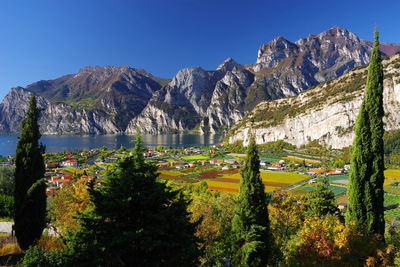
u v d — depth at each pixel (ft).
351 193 55.31
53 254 42.34
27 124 55.01
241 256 56.54
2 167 124.88
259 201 56.85
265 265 56.03
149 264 30.55
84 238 31.01
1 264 45.39
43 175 56.65
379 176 53.78
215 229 85.87
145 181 34.63
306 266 48.06
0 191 118.52
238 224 57.67
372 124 54.39
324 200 113.19
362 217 53.36
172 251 32.60
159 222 32.83
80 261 30.27
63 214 76.64
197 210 97.09
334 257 46.55
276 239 75.20
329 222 63.31
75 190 78.84
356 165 54.90
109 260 29.73
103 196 32.65
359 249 47.09
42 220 55.26
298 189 305.12
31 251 43.29
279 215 84.64
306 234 54.95
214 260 66.90
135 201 31.96
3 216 92.58
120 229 31.40
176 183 350.23
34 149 54.70
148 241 29.60
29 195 51.60
